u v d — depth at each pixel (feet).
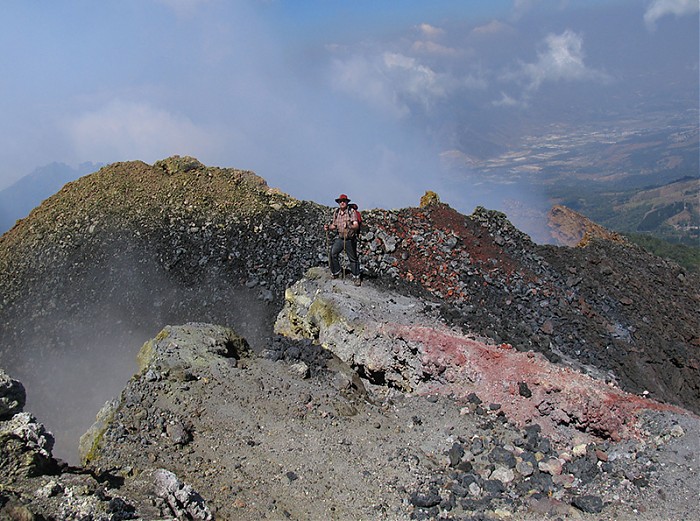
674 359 73.97
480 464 37.83
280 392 44.83
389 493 34.71
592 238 103.19
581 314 78.79
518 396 43.68
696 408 67.67
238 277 93.50
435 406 44.80
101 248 100.07
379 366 49.73
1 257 102.73
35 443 28.60
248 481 34.88
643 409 41.22
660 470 35.24
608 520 31.78
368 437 40.75
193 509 29.27
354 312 53.62
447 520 32.19
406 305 57.93
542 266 87.92
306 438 39.65
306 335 58.49
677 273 98.53
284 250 96.22
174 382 44.34
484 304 75.25
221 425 40.42
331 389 46.85
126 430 38.70
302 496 33.99
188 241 99.50
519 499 34.06
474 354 47.52
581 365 65.26
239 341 52.90
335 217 61.11
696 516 31.27
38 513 23.66
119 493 28.37
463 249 86.17
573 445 39.63
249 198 106.52
